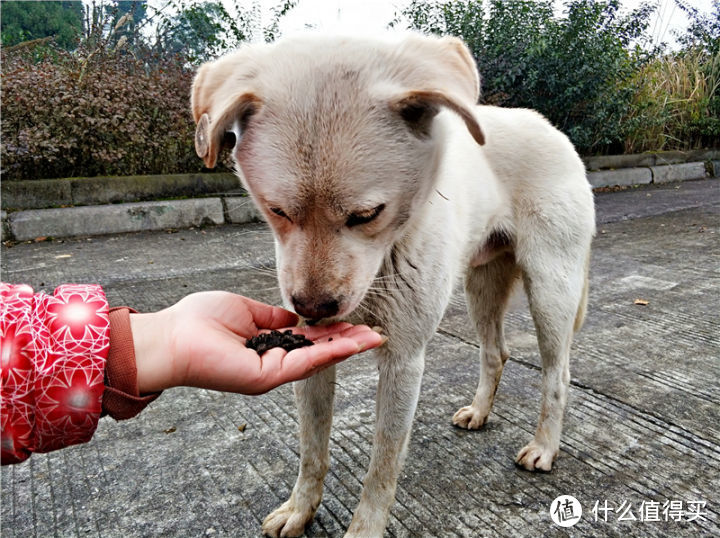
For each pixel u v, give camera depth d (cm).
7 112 133
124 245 124
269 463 53
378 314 44
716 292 98
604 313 90
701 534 45
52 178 142
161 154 153
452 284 50
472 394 67
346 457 54
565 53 189
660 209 170
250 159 38
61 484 49
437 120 42
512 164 59
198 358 32
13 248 120
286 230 40
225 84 39
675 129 249
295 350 35
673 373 70
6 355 25
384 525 44
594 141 210
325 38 40
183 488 49
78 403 26
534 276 58
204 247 123
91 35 171
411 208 41
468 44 194
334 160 35
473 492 50
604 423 60
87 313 28
